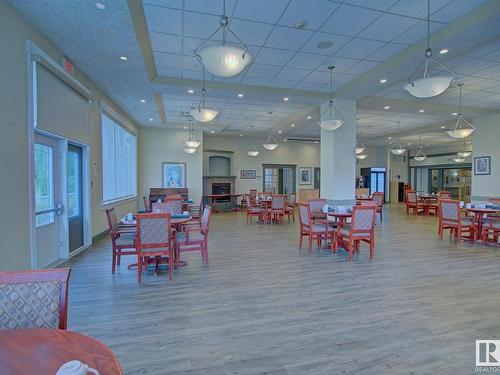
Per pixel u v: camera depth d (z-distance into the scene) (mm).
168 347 2393
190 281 3961
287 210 9805
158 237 3906
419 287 3742
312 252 5566
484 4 3797
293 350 2352
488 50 5000
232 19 4117
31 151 3707
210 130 12078
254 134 13398
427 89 3650
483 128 9336
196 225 7023
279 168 15430
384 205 16000
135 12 3764
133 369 2111
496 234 6133
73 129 5004
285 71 6066
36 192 4227
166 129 11664
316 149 15969
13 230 3375
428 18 4125
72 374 866
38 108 3834
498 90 7207
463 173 16078
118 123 8250
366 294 3518
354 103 7500
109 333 2609
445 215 6727
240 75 6273
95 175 6219
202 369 2113
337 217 6148
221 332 2631
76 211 5496
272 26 4316
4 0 3236
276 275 4219
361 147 10781
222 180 13820
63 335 1277
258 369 2115
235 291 3605
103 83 6133
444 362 2201
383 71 5656
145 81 6020
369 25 4305
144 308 3119
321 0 3697
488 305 3201
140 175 11336
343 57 5406
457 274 4266
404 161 18656
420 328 2707
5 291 1485
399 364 2174
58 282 1550
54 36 4117
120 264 4750
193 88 6543
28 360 1088
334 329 2686
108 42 4309
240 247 5984
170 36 4605
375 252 5578
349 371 2094
